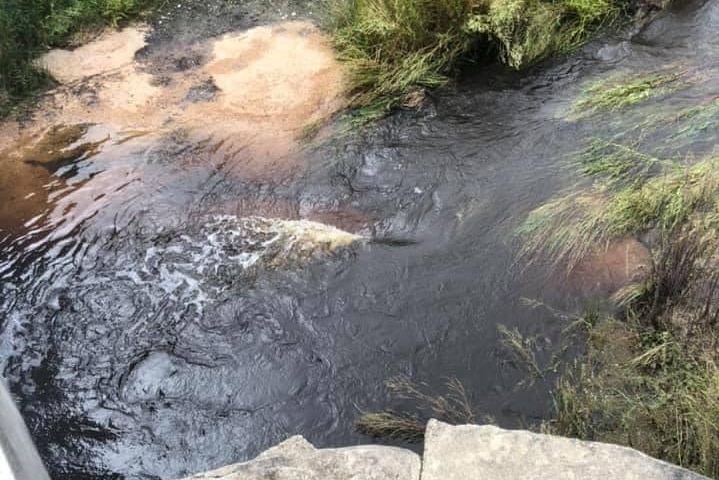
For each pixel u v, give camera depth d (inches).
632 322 154.4
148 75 244.5
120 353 160.2
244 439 144.0
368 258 178.5
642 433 127.6
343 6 260.7
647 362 144.6
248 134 220.5
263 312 167.0
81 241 186.9
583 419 133.6
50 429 146.9
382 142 215.3
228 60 250.8
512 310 163.2
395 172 204.7
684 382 137.7
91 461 141.6
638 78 228.7
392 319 163.8
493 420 141.7
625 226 174.1
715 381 131.6
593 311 158.6
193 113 229.3
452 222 187.0
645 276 163.6
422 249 180.1
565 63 242.4
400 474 87.4
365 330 162.1
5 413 56.9
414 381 151.5
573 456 88.7
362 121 222.2
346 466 88.3
